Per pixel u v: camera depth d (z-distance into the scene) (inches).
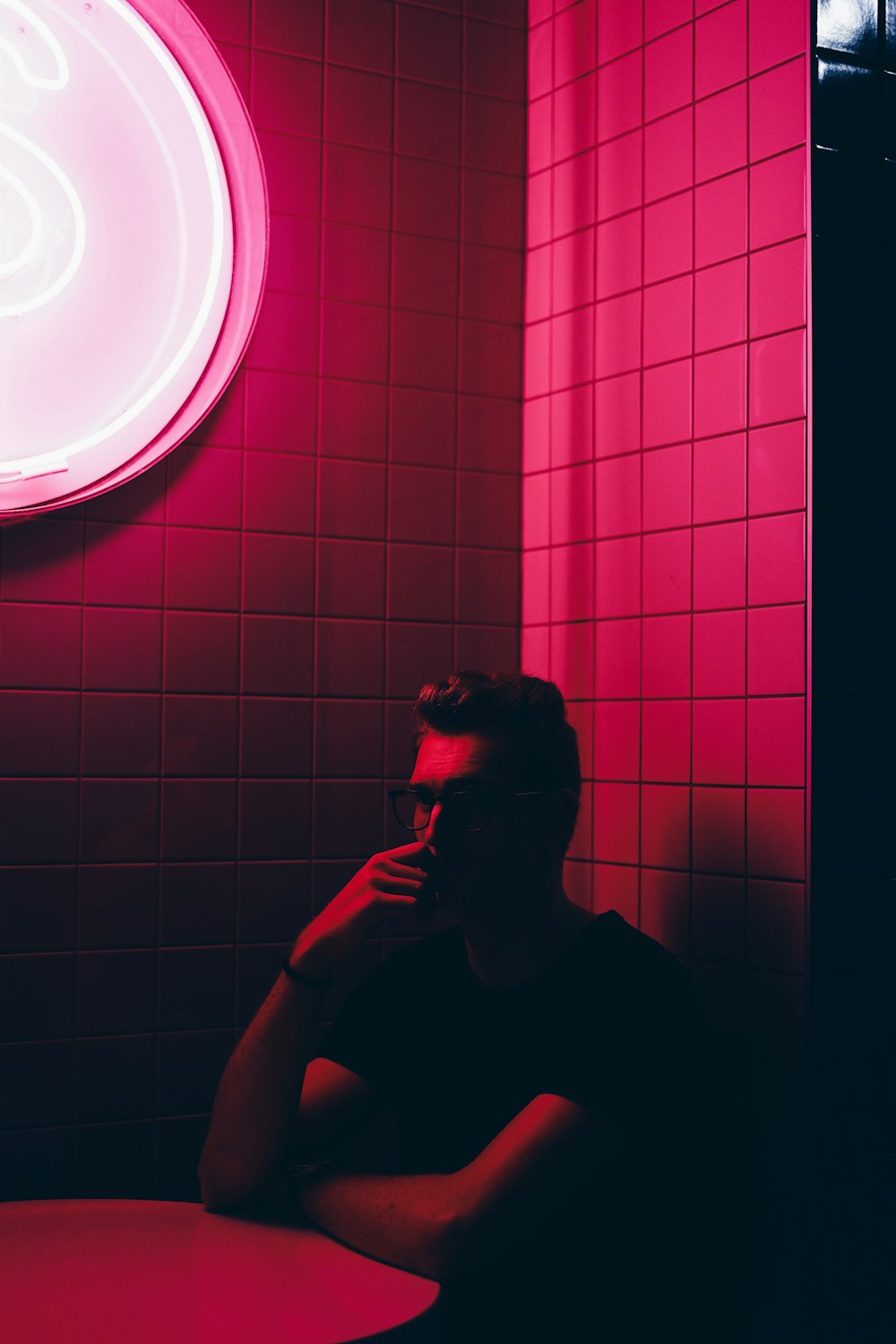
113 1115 73.4
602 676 78.6
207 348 75.4
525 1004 58.2
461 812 58.3
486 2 84.7
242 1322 46.3
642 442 76.2
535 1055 57.3
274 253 78.8
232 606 77.1
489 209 84.7
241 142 76.8
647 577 75.5
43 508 71.9
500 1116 57.9
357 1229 53.3
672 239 74.5
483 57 84.7
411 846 60.1
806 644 65.3
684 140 73.9
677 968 58.2
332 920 59.3
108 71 73.1
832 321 66.4
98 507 74.1
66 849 72.9
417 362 82.4
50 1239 55.1
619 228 78.4
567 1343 53.4
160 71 73.8
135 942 74.2
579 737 80.2
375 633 80.7
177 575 75.9
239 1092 58.7
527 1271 54.3
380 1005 63.8
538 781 59.1
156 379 74.1
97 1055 73.2
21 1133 71.5
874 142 68.4
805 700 65.2
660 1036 54.5
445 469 83.1
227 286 75.9
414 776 60.4
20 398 71.8
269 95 78.7
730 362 70.5
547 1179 51.3
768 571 67.7
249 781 77.2
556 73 83.5
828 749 65.3
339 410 80.2
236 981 76.4
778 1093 65.5
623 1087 53.0
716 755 70.4
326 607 79.5
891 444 68.3
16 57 71.4
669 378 74.4
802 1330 63.4
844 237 67.0
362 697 80.3
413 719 62.1
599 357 79.6
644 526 75.9
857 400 67.1
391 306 81.8
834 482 66.1
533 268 84.9
